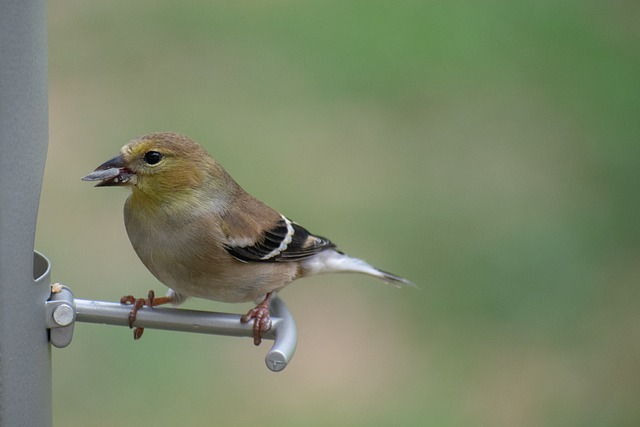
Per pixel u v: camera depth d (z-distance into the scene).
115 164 6.78
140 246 7.00
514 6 16.95
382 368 11.12
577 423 10.70
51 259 11.53
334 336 11.46
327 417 10.50
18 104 6.13
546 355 11.36
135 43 15.38
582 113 15.00
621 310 11.90
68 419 10.20
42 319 6.45
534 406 10.80
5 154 6.07
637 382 11.09
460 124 14.67
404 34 16.17
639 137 14.52
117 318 6.50
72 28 15.55
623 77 15.55
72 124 13.63
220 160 13.49
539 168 13.99
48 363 6.59
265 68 15.26
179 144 6.84
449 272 12.26
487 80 15.46
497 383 11.01
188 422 10.34
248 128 14.05
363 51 15.82
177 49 15.36
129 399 10.34
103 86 14.41
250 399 10.55
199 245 6.89
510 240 12.73
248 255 7.05
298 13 16.47
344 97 14.88
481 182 13.73
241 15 16.27
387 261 12.34
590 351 11.42
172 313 6.57
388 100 14.88
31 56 6.21
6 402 6.36
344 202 13.13
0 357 6.28
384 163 13.88
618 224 13.09
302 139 13.97
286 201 13.03
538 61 15.96
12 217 6.16
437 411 10.70
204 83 14.82
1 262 6.16
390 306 11.80
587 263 12.49
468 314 11.87
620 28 16.69
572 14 16.72
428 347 11.37
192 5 16.30
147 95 14.39
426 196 13.33
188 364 10.64
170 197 6.83
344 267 8.09
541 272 12.35
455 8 16.83
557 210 13.27
